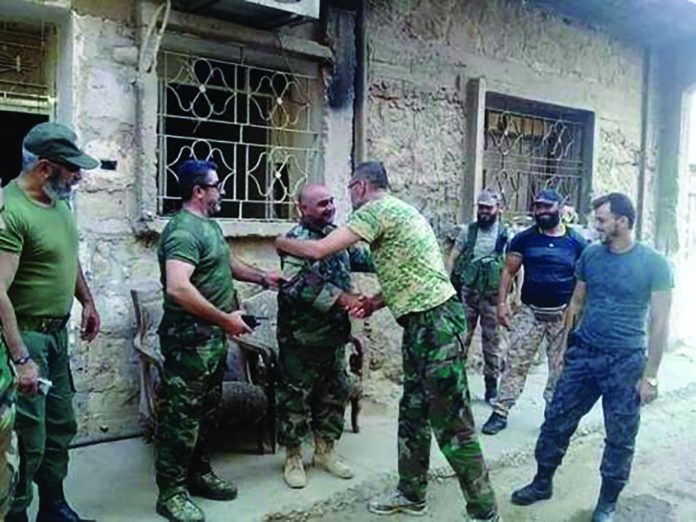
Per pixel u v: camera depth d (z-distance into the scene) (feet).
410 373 11.21
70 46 12.80
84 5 12.86
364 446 14.14
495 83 20.16
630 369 11.39
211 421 11.32
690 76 25.23
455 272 17.35
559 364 15.60
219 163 15.25
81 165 9.06
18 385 8.32
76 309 13.19
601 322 11.60
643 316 11.46
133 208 13.70
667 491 13.69
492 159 21.15
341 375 12.61
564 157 23.29
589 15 22.40
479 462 10.87
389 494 12.17
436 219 19.12
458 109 19.39
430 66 18.60
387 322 18.10
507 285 15.94
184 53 14.32
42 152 8.87
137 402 14.01
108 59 13.20
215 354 10.46
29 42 13.02
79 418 13.35
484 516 10.94
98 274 13.37
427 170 18.80
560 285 15.39
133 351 13.89
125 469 12.35
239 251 15.28
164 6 13.46
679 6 21.48
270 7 13.47
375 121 17.54
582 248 15.64
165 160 14.28
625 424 11.50
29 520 10.32
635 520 12.39
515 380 15.64
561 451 12.51
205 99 14.79
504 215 21.52
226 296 10.84
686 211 26.71
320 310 11.57
